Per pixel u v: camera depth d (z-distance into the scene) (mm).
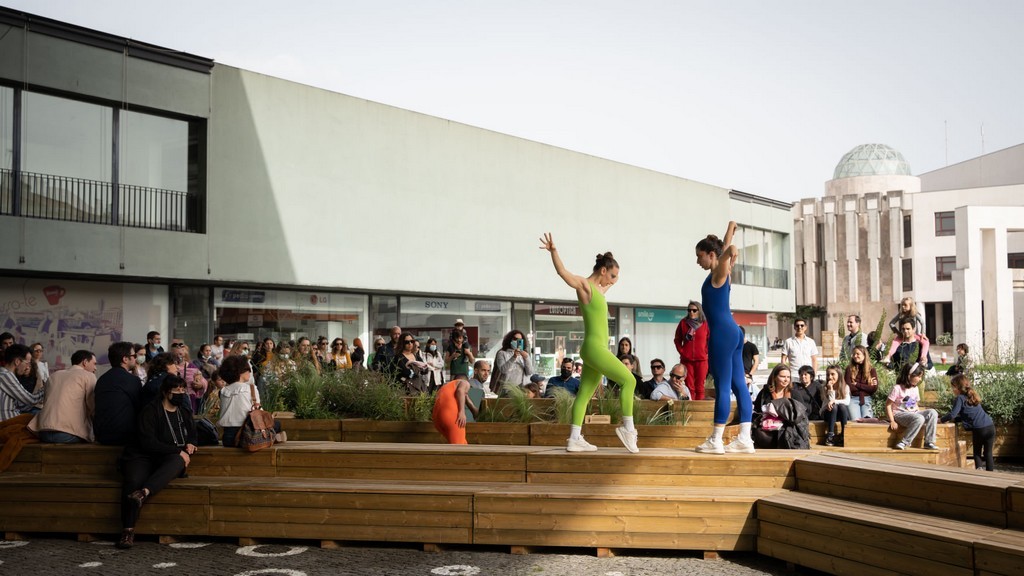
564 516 7539
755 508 7316
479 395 11875
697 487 7855
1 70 16656
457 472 8281
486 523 7645
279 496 8039
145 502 8273
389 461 8406
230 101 20531
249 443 8555
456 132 26656
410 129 25141
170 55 19297
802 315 77438
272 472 8602
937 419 11570
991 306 40500
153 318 19438
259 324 21641
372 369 14281
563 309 31906
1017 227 40406
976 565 5562
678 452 8078
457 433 10203
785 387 10680
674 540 7383
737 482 7816
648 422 11281
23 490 8477
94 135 18297
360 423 11133
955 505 6375
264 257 21094
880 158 98188
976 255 40312
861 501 7098
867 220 76188
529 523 7582
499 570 6980
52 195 17516
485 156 27688
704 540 7348
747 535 7312
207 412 11992
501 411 11781
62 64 17516
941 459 11172
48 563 7391
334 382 12242
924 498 6609
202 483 8250
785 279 45375
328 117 22828
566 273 7820
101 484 8352
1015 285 41406
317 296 23156
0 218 16344
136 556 7648
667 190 36344
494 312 28797
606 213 32906
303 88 22234
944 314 76625
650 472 7969
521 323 29938
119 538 8328
